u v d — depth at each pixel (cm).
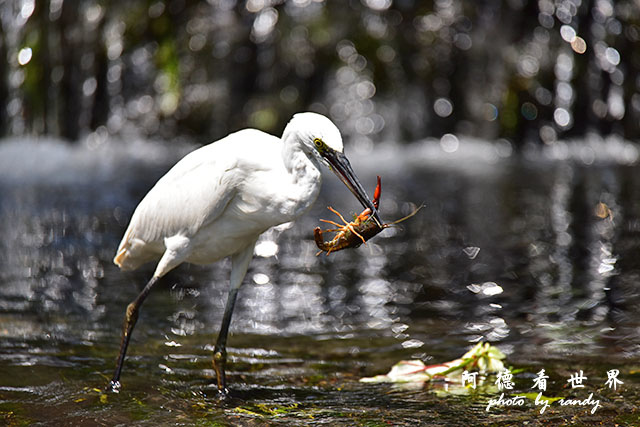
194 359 748
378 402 635
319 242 629
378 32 2156
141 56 2130
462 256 1186
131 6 2112
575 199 1578
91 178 1802
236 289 694
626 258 1141
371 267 1136
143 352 763
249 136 652
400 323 874
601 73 2203
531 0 2223
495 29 2209
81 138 2112
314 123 609
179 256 677
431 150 2158
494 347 746
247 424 584
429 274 1092
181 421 589
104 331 833
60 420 585
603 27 2197
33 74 2020
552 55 2203
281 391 663
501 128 2198
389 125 2161
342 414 607
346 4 2170
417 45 2162
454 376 701
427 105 2180
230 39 2139
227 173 639
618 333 816
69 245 1248
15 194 1631
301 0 2166
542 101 2198
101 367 712
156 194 679
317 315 908
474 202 1573
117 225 1392
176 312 915
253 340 811
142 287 1030
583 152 2180
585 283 1021
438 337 820
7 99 2058
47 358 731
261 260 1186
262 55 2147
